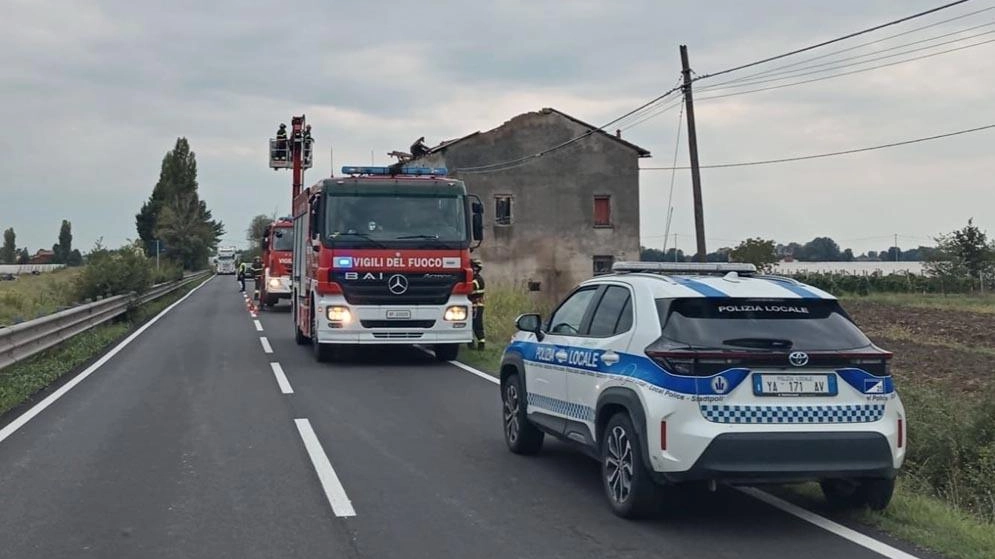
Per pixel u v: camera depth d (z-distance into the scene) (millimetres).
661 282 6816
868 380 6227
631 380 6453
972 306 42156
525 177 45344
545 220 45406
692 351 6082
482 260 44812
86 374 14914
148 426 10281
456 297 16281
